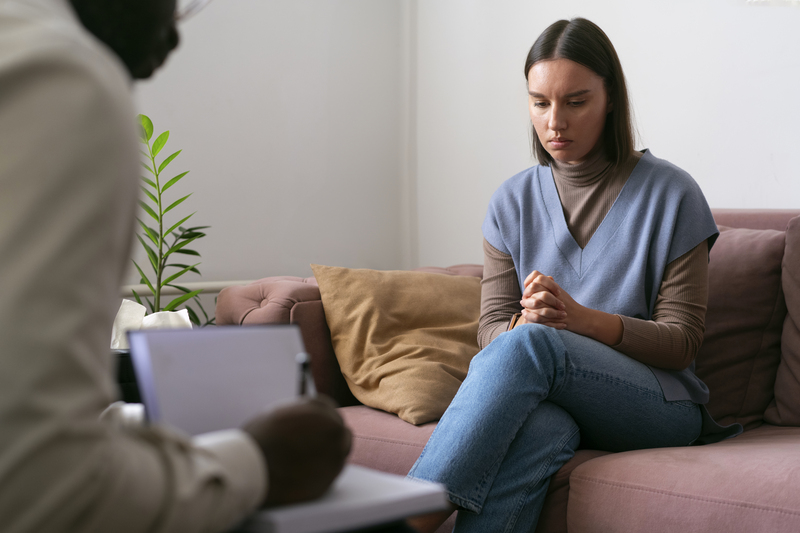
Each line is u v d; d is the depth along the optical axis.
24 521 0.33
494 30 2.70
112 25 0.44
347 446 0.46
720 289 1.51
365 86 3.05
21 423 0.33
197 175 2.58
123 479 0.36
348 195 3.00
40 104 0.35
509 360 1.11
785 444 1.14
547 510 1.15
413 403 1.45
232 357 0.52
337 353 1.66
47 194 0.35
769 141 1.93
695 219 1.33
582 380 1.15
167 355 0.49
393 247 3.15
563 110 1.35
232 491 0.40
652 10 2.20
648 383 1.23
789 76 1.88
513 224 1.53
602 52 1.35
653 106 2.22
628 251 1.36
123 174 0.38
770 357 1.48
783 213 1.63
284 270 2.81
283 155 2.81
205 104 2.60
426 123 3.03
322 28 2.91
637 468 1.07
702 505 0.96
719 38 2.03
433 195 3.00
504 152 2.67
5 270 0.34
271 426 0.44
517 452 1.11
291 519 0.42
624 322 1.24
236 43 2.68
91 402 0.35
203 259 2.59
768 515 0.90
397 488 0.47
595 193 1.43
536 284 1.24
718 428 1.34
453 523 1.26
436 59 2.97
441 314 1.76
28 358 0.33
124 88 0.40
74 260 0.35
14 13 0.37
